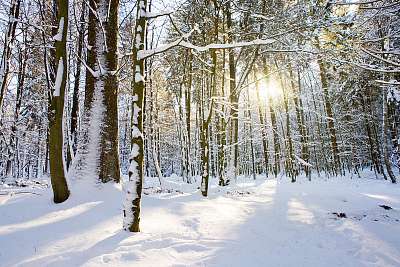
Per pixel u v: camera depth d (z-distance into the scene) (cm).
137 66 704
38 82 2100
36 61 1975
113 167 1002
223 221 852
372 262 609
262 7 1389
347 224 877
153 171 4416
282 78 2641
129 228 668
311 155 4125
